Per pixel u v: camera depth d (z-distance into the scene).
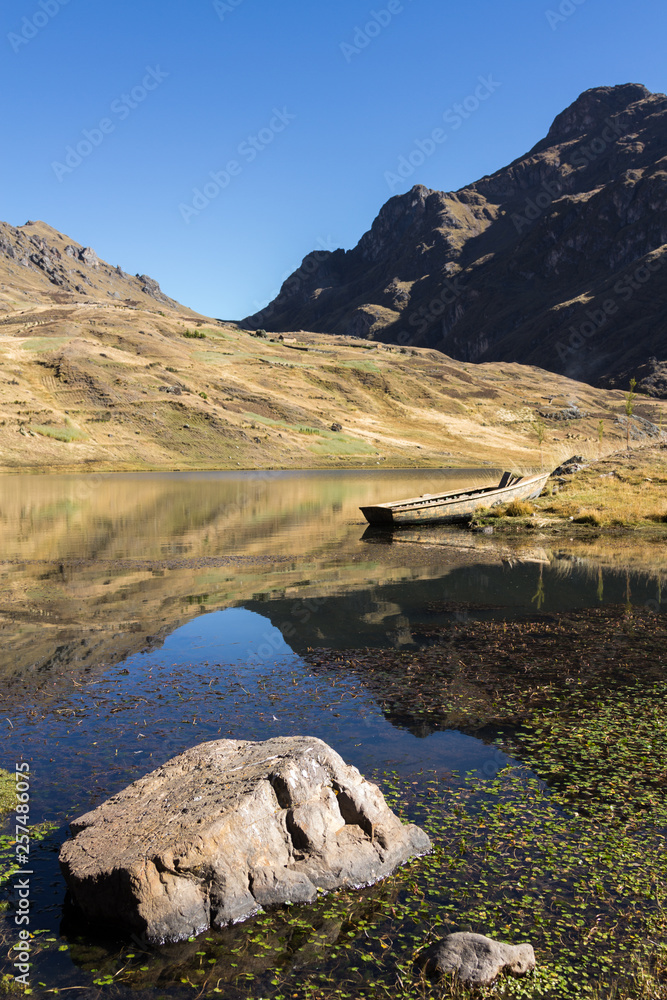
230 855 4.96
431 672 9.86
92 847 5.16
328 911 4.87
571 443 137.12
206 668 10.16
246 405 130.62
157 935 4.64
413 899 4.97
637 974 4.17
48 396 110.44
